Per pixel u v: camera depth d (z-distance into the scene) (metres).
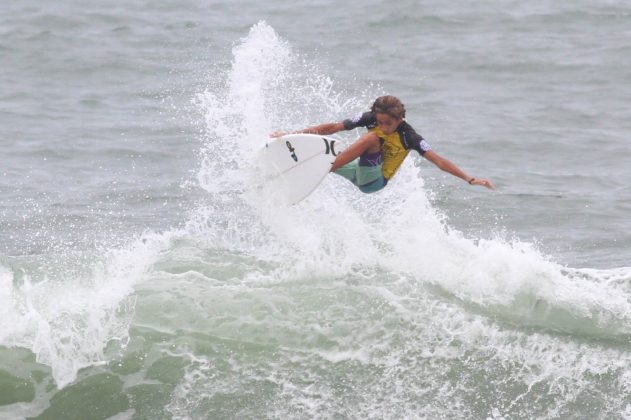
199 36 79.81
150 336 30.08
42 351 29.42
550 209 47.81
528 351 29.53
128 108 63.44
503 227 45.50
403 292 31.77
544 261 33.75
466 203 48.47
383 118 30.69
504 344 29.75
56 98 66.00
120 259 34.62
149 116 61.75
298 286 32.28
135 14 88.06
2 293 31.39
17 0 92.25
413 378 28.64
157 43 78.12
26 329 29.97
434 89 68.62
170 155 54.75
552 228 45.38
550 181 52.28
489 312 30.97
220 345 29.77
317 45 77.62
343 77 68.81
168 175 51.34
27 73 71.56
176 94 65.69
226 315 30.80
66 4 91.12
